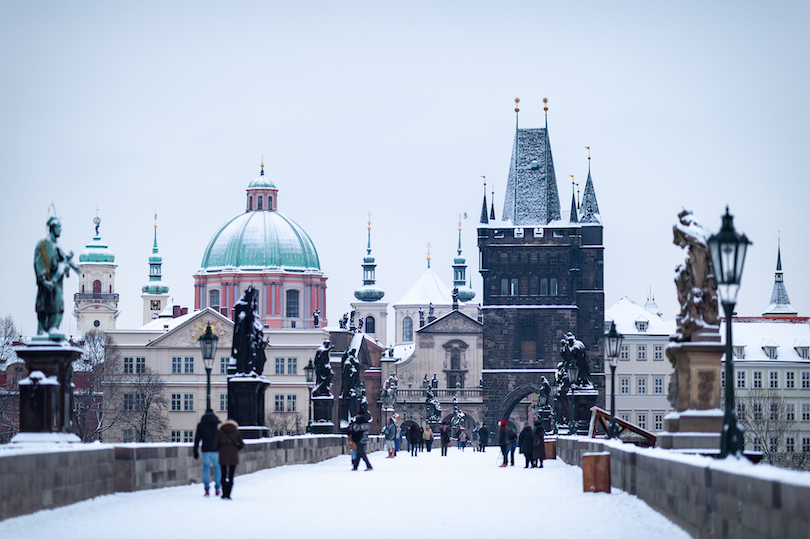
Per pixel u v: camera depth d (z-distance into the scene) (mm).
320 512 31500
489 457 93438
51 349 33750
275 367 179000
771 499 19125
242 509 32250
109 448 34594
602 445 45000
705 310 36344
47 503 29188
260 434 56594
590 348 188500
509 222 192625
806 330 175625
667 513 28000
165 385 175625
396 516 30391
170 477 39219
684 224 36969
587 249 190125
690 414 35719
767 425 160625
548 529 27078
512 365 188125
